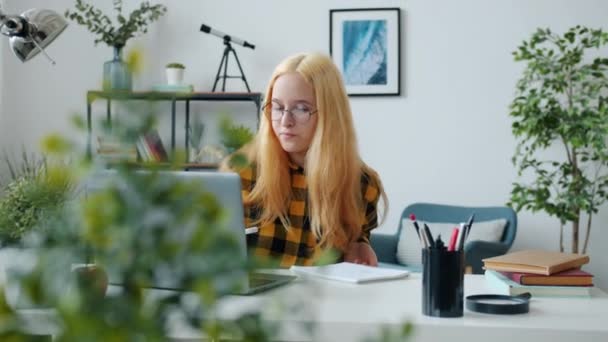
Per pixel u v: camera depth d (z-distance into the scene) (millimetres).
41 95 4477
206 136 4312
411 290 1603
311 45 4379
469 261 3512
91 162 427
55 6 4449
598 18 4227
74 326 366
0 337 391
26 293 398
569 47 4223
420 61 4336
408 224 4031
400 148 4352
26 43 2873
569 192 3865
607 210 4219
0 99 4449
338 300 1481
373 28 4336
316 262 463
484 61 4301
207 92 4121
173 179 433
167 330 403
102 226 411
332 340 1274
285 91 2137
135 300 400
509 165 4297
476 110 4309
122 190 425
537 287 1553
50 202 499
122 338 372
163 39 4430
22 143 4473
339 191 2127
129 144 427
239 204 1424
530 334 1261
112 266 408
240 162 460
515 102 3949
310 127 2139
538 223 4285
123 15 4457
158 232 409
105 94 437
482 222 3875
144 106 431
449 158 4320
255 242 2121
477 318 1338
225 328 403
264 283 1556
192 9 4422
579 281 1554
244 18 4410
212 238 409
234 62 4418
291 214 2139
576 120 3824
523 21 4277
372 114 4363
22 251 450
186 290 406
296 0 4387
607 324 1286
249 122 4410
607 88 4156
